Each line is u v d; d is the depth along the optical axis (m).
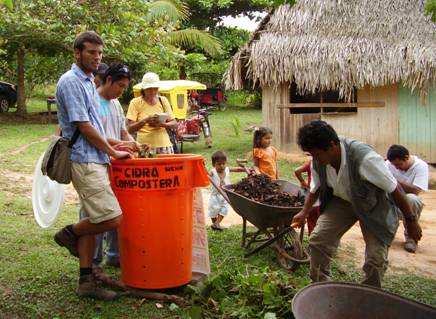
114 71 4.73
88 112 4.08
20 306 4.11
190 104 21.38
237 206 5.47
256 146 6.61
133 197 4.25
